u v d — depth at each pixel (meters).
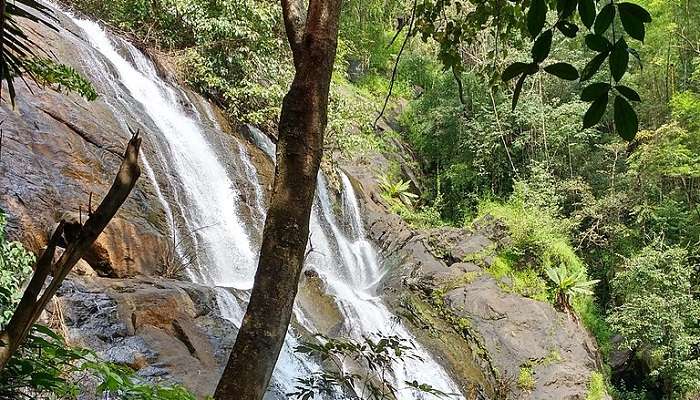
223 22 12.03
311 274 9.80
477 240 13.09
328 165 13.70
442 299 11.61
